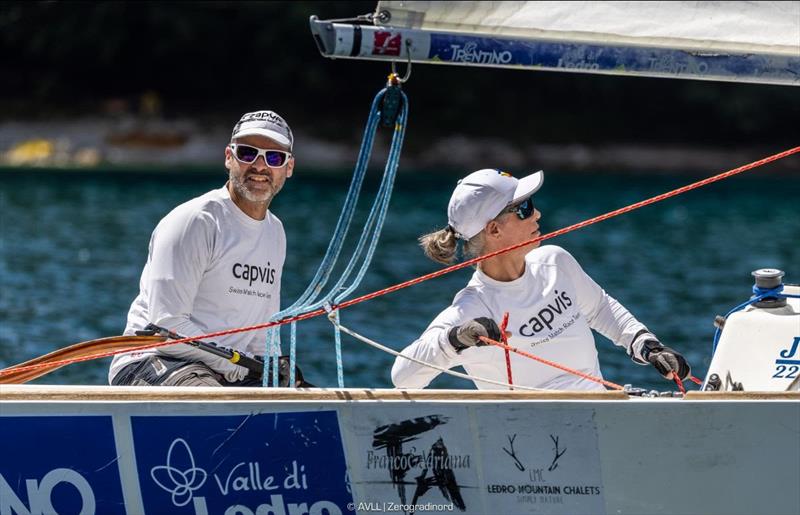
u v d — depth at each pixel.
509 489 13.26
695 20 14.00
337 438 13.23
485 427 13.23
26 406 13.06
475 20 13.49
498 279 15.96
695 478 13.23
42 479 13.16
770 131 150.62
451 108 148.50
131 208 79.81
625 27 13.82
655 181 121.06
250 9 151.25
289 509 13.28
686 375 16.28
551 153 146.50
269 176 16.45
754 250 64.94
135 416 13.10
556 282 16.19
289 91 152.38
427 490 13.27
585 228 76.19
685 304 45.38
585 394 13.26
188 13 149.00
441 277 51.38
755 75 14.25
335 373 30.27
